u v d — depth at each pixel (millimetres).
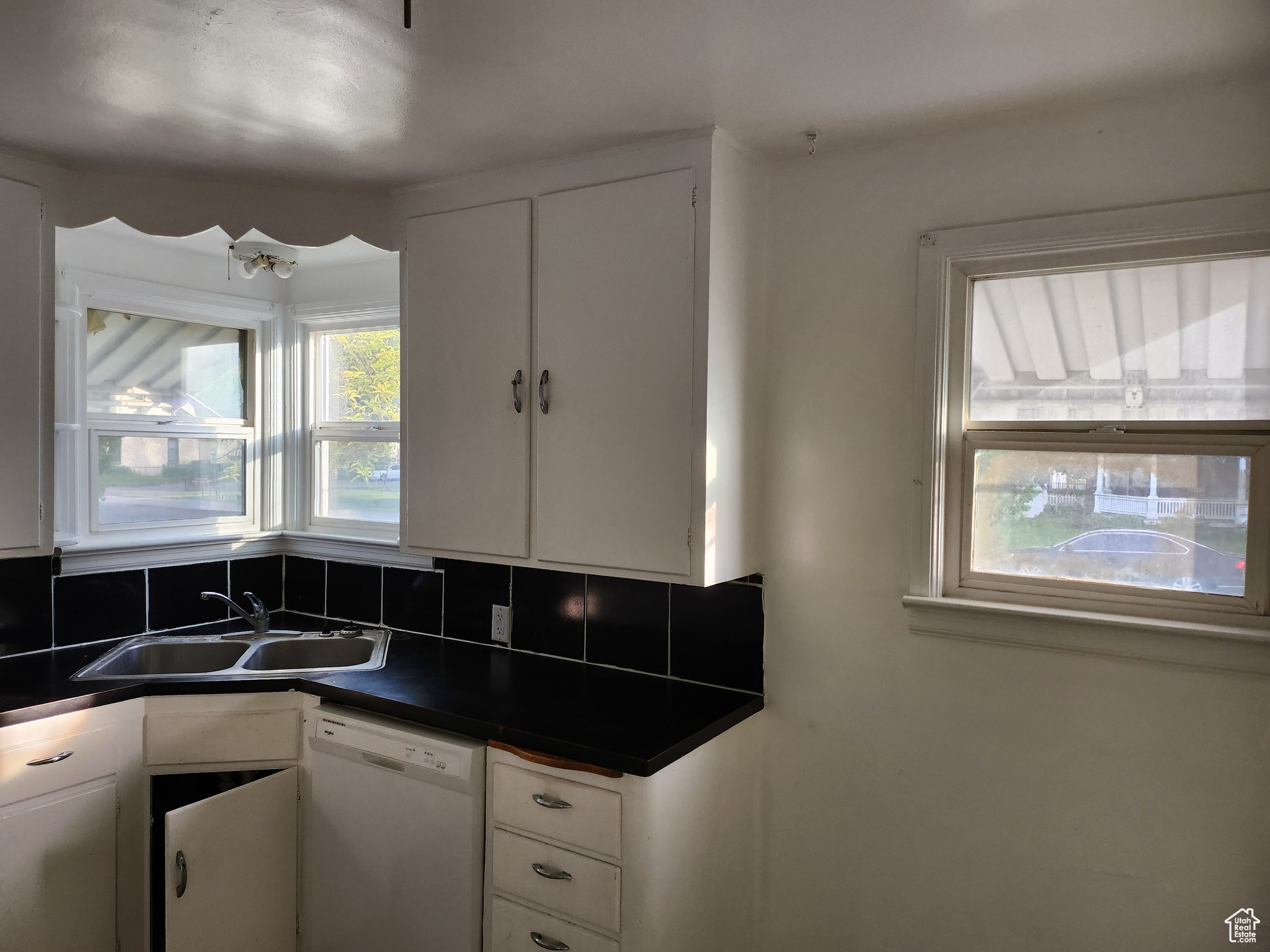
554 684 2225
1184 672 1698
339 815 2146
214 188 2312
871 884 2031
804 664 2111
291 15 1411
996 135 1869
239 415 3064
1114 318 1796
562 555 2133
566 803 1798
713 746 1955
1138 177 1728
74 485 2562
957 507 1963
